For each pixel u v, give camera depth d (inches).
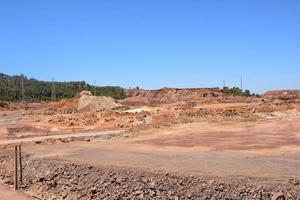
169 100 4763.8
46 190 1177.4
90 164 1207.6
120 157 1307.8
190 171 1010.7
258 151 1300.4
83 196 1067.3
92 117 2800.2
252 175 930.1
